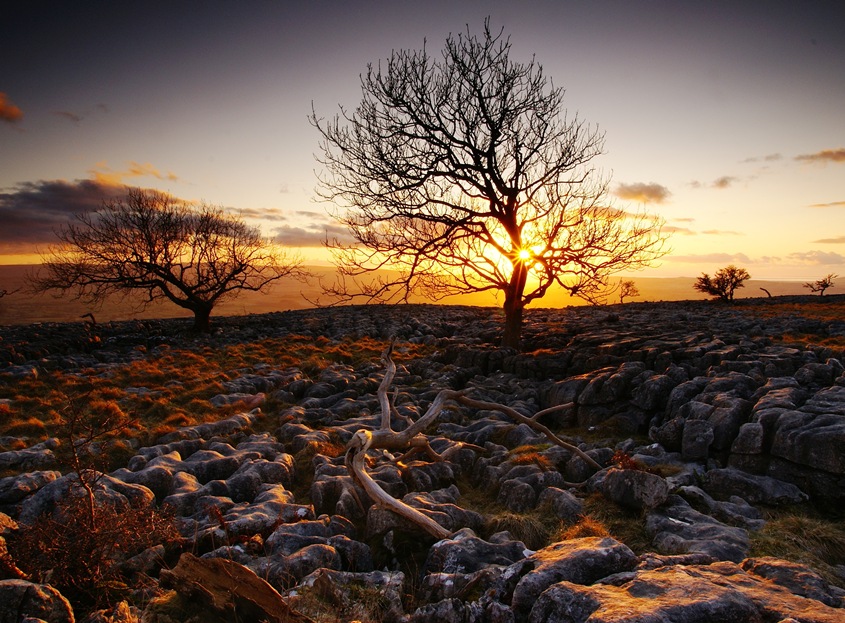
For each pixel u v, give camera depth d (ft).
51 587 18.72
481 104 67.31
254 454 38.60
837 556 23.29
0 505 29.37
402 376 66.44
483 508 30.83
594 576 18.76
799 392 35.94
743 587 16.75
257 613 17.69
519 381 57.77
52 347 91.56
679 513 26.22
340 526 27.55
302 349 94.38
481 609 18.25
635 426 41.65
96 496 28.19
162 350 93.91
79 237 112.88
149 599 20.85
